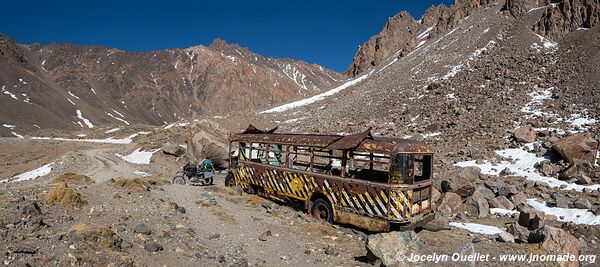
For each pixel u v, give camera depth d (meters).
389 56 104.31
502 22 68.31
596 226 12.59
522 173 20.03
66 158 37.25
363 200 11.64
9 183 28.33
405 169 11.01
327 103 67.50
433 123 34.09
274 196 15.02
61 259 6.32
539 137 25.36
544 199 16.22
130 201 11.30
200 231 10.12
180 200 13.13
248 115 67.38
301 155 15.35
